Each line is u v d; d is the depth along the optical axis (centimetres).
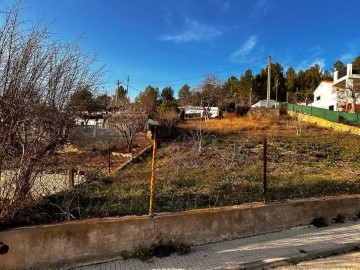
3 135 380
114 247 400
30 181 414
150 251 410
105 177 891
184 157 1191
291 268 380
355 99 2567
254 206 495
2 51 380
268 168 973
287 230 508
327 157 1215
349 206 572
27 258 360
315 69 5928
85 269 376
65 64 458
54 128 443
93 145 1527
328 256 418
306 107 2752
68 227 380
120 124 1722
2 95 380
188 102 4969
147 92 5841
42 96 422
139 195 631
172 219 433
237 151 1275
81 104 486
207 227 454
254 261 389
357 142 1555
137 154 1370
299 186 681
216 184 739
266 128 2234
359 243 446
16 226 381
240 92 5412
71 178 629
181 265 383
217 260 395
